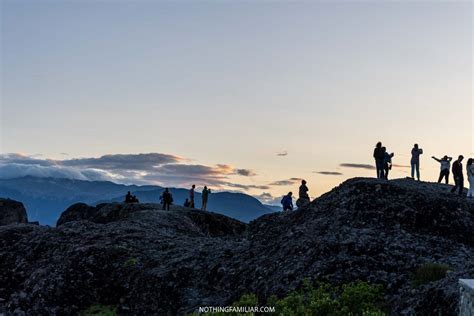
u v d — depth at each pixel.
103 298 36.69
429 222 32.50
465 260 28.42
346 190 36.84
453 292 20.94
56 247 42.16
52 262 39.81
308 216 36.72
